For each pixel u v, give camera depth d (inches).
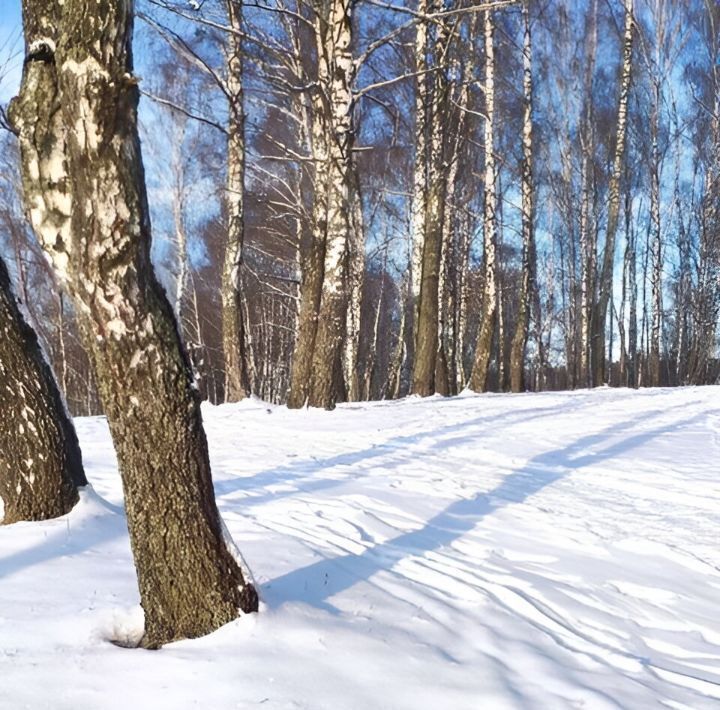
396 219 1059.3
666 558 202.7
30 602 138.9
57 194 112.7
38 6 116.6
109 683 110.6
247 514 224.2
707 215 1264.8
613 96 1252.5
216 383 1393.9
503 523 231.5
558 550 207.5
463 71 730.8
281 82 479.8
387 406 554.9
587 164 1206.9
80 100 105.9
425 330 672.4
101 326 115.2
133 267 113.7
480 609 157.8
